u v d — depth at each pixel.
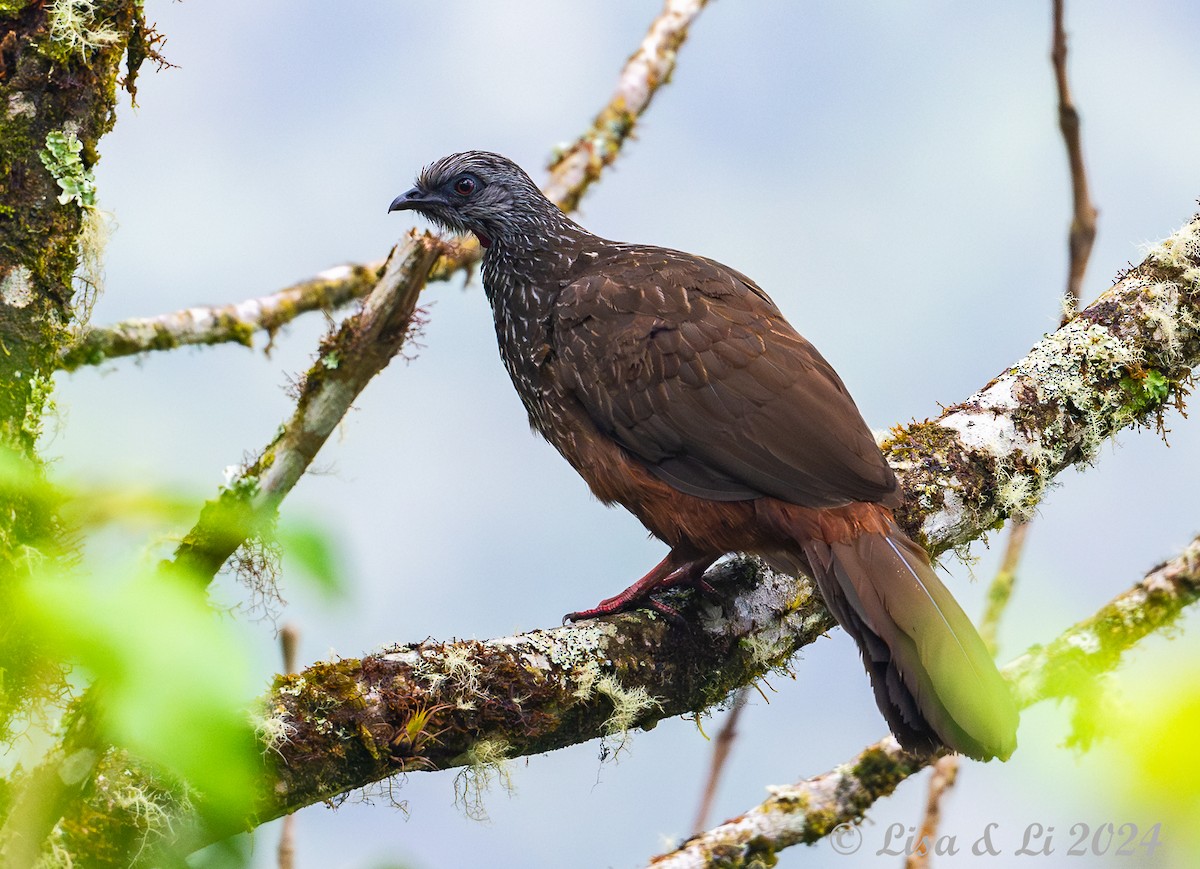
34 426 6.87
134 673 3.07
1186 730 5.59
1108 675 8.28
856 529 9.29
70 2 7.17
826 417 9.77
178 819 6.64
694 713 9.25
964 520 9.79
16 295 6.91
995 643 9.34
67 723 5.86
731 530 9.75
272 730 7.23
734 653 9.27
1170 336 9.98
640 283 10.93
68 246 7.17
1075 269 10.55
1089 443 10.00
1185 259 10.16
